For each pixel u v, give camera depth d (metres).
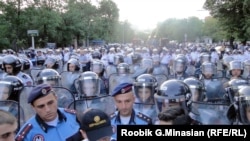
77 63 7.78
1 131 2.44
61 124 3.35
